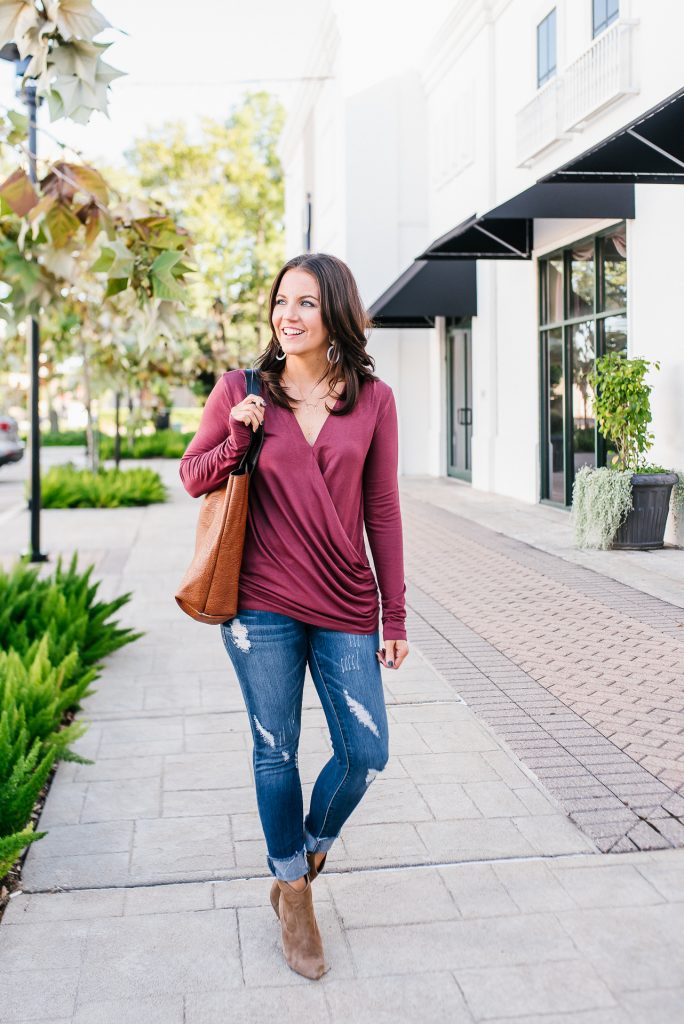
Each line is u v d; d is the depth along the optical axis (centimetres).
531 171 1298
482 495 1498
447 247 1296
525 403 1381
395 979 260
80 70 314
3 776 344
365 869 322
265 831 267
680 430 945
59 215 400
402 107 1880
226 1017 245
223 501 258
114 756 434
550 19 1223
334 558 263
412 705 493
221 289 3834
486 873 318
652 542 945
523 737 443
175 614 737
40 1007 249
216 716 490
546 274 1310
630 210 1013
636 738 438
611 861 324
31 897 307
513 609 709
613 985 255
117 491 1616
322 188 2284
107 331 1276
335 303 260
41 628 560
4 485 2216
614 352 1026
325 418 265
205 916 295
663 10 928
